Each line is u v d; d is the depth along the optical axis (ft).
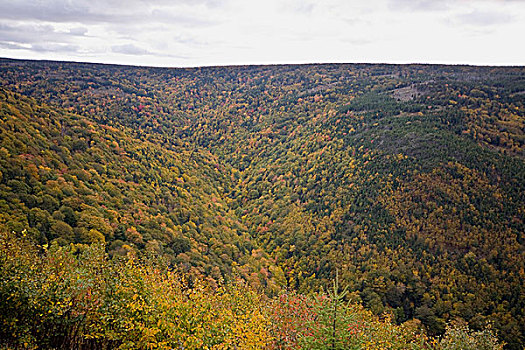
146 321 33.86
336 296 34.09
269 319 42.83
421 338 56.49
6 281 31.24
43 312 31.78
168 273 43.06
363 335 38.34
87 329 33.22
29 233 97.25
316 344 32.91
